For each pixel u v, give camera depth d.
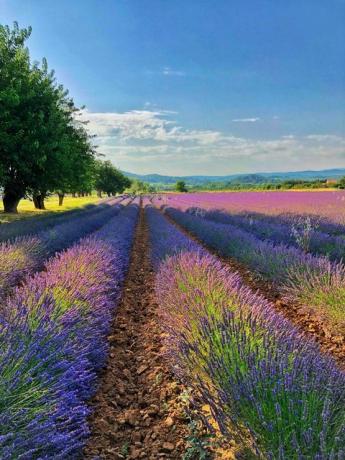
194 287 4.76
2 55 17.08
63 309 3.77
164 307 4.91
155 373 3.78
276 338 3.09
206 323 3.36
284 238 11.32
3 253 7.23
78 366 2.93
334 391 2.32
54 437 2.10
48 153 17.98
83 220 16.17
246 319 3.40
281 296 6.41
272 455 1.94
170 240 9.98
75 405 2.69
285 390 2.27
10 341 2.81
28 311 3.38
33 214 23.34
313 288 5.60
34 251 8.55
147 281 7.89
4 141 15.92
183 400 3.07
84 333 3.66
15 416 2.10
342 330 4.66
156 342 4.58
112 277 6.54
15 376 2.37
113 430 2.87
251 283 7.55
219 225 14.62
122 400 3.32
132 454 2.60
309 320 5.36
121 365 4.01
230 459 2.34
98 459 2.47
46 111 17.86
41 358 2.74
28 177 19.42
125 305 6.16
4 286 5.85
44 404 2.36
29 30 18.31
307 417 2.12
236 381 2.48
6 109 15.77
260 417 2.15
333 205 22.97
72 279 4.80
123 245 10.81
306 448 1.93
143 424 2.97
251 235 11.39
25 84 16.97
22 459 1.95
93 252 7.01
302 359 2.60
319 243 9.72
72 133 24.69
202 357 2.93
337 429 2.07
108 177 83.62
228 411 2.40
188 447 2.59
